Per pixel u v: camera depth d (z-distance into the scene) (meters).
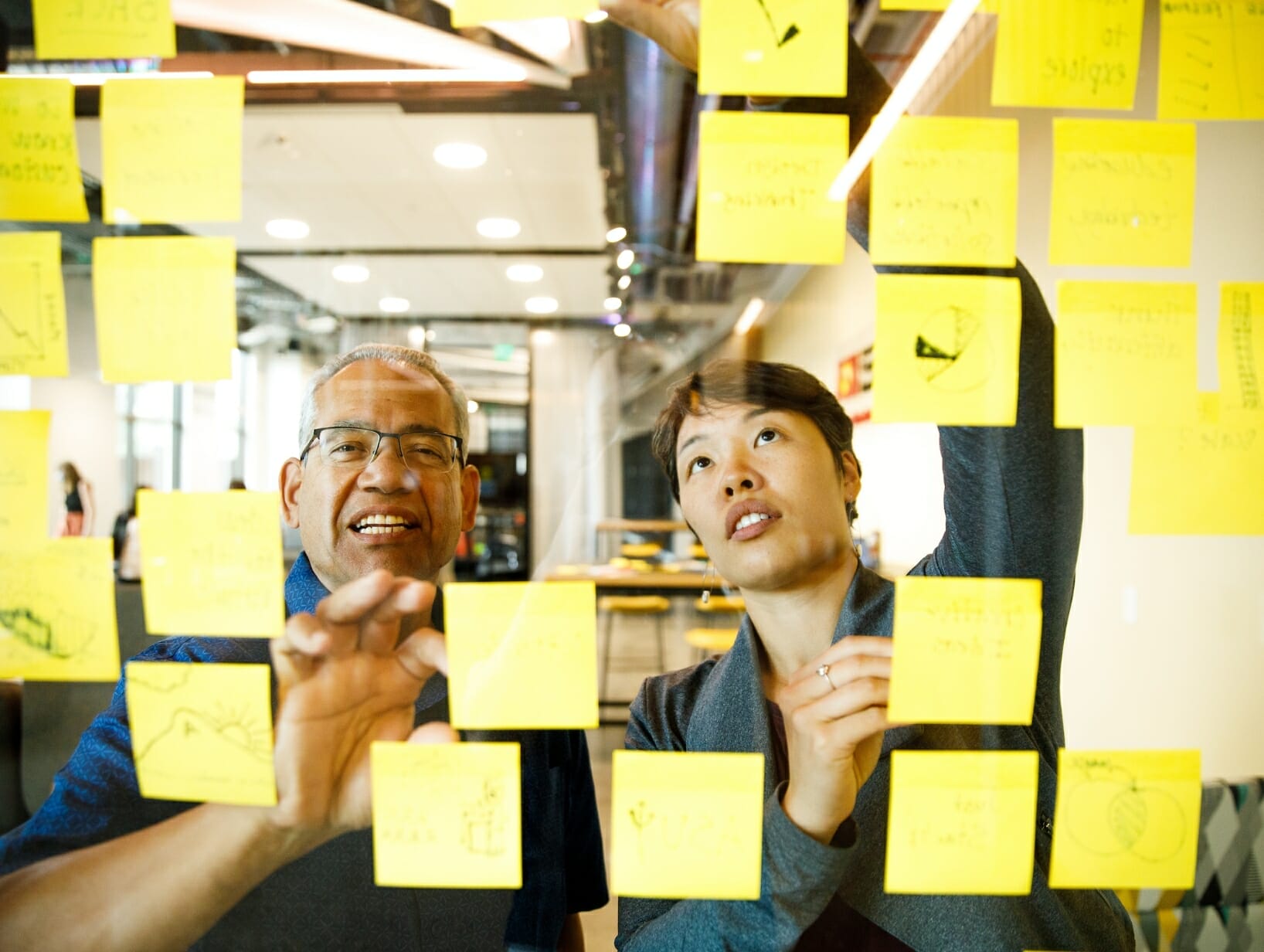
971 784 0.48
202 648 0.51
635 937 0.55
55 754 0.57
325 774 0.50
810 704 0.49
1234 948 0.65
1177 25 0.47
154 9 0.50
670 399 0.61
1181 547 0.81
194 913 0.50
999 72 0.47
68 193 0.49
